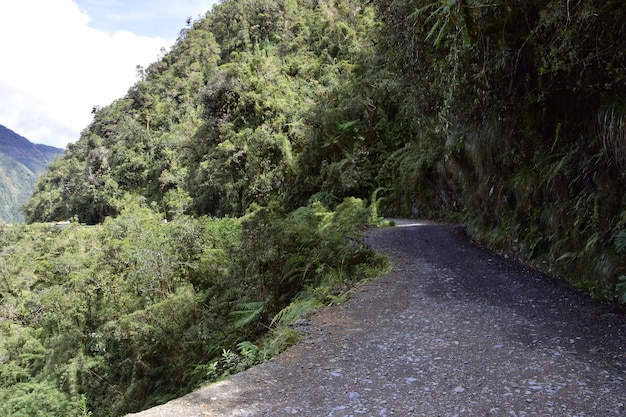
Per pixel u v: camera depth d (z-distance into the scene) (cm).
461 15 533
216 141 3403
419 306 566
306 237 922
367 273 777
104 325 1288
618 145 484
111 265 1510
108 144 7150
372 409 295
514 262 782
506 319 487
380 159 2480
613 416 260
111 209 5959
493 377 335
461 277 709
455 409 286
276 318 677
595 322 451
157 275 1325
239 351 768
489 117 794
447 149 1271
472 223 1148
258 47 6012
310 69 3994
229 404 317
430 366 370
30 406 1227
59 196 7075
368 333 479
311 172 2783
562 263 645
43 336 1866
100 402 1231
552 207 694
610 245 538
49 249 3077
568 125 632
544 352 381
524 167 796
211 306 1051
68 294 1614
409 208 2077
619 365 342
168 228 1495
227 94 3231
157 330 1107
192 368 953
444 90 773
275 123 2925
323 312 589
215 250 1240
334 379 358
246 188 2961
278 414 296
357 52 2995
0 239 4666
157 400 1012
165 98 7194
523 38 574
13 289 2564
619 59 453
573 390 301
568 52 496
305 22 5953
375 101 2580
